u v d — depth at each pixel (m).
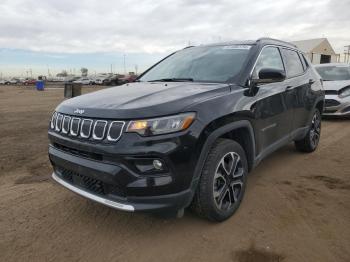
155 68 4.96
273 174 4.93
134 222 3.57
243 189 3.72
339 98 9.55
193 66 4.40
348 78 10.22
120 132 2.91
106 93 3.68
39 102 18.86
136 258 2.98
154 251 3.07
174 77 4.35
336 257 2.92
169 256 2.99
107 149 2.93
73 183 3.41
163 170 2.90
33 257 3.02
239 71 3.93
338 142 6.88
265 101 4.06
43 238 3.31
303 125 5.43
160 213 3.06
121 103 3.13
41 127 9.27
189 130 2.98
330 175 4.87
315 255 2.95
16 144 7.02
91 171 3.05
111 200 3.03
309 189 4.36
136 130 2.88
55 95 26.69
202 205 3.26
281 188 4.40
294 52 5.45
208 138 3.13
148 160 2.88
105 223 3.57
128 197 2.95
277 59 4.75
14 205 4.01
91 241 3.25
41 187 4.56
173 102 3.06
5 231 3.44
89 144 3.06
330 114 9.68
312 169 5.13
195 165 3.05
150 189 2.90
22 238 3.32
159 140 2.87
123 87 4.07
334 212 3.72
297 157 5.75
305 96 5.30
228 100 3.46
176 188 2.96
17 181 4.81
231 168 3.50
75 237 3.32
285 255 2.96
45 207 3.96
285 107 4.61
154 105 2.99
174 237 3.28
